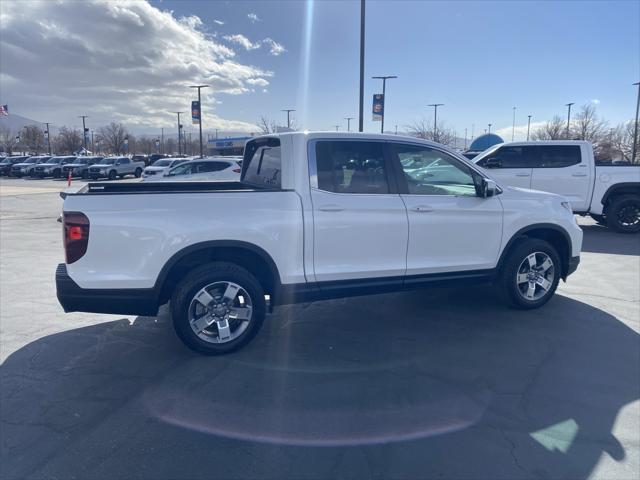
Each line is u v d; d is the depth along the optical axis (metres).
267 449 2.87
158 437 2.98
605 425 3.12
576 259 5.56
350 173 4.41
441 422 3.15
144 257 3.85
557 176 10.75
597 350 4.31
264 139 5.04
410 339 4.57
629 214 10.77
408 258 4.64
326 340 4.54
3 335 4.64
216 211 3.98
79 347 4.36
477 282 5.13
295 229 4.16
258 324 4.25
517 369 3.92
